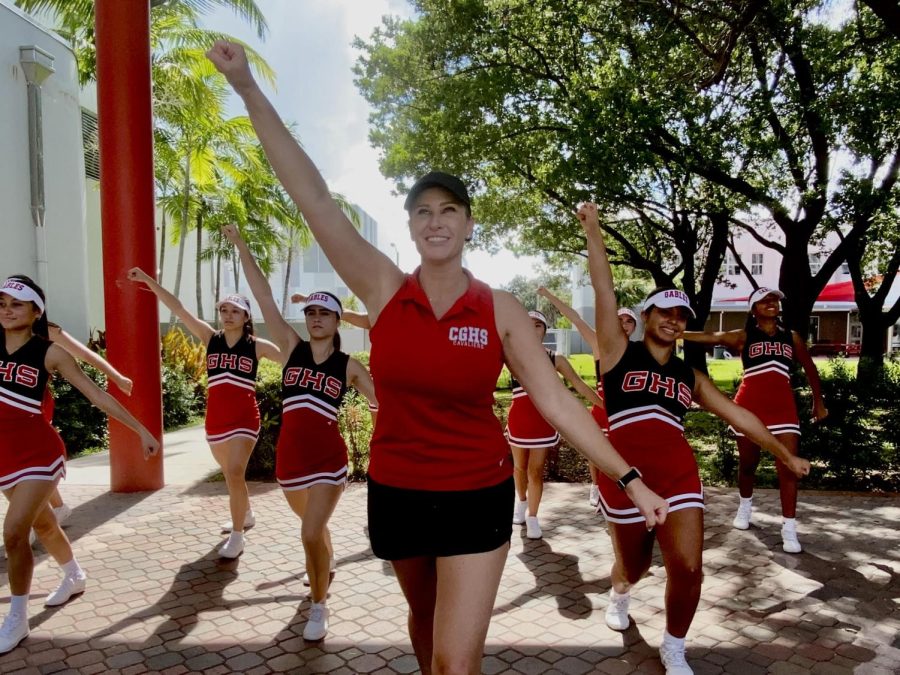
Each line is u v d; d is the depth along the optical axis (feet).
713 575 15.34
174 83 50.24
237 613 13.35
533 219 58.70
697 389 11.41
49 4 46.24
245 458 16.31
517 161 43.55
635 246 61.11
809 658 11.57
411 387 6.60
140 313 22.40
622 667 11.28
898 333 98.89
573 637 12.38
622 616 12.67
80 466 27.20
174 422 39.58
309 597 14.12
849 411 23.89
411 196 6.84
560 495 22.74
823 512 20.39
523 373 6.93
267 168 70.28
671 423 10.85
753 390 17.47
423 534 6.77
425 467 6.72
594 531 18.69
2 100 31.55
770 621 13.01
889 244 47.32
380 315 6.73
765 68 33.58
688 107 31.24
